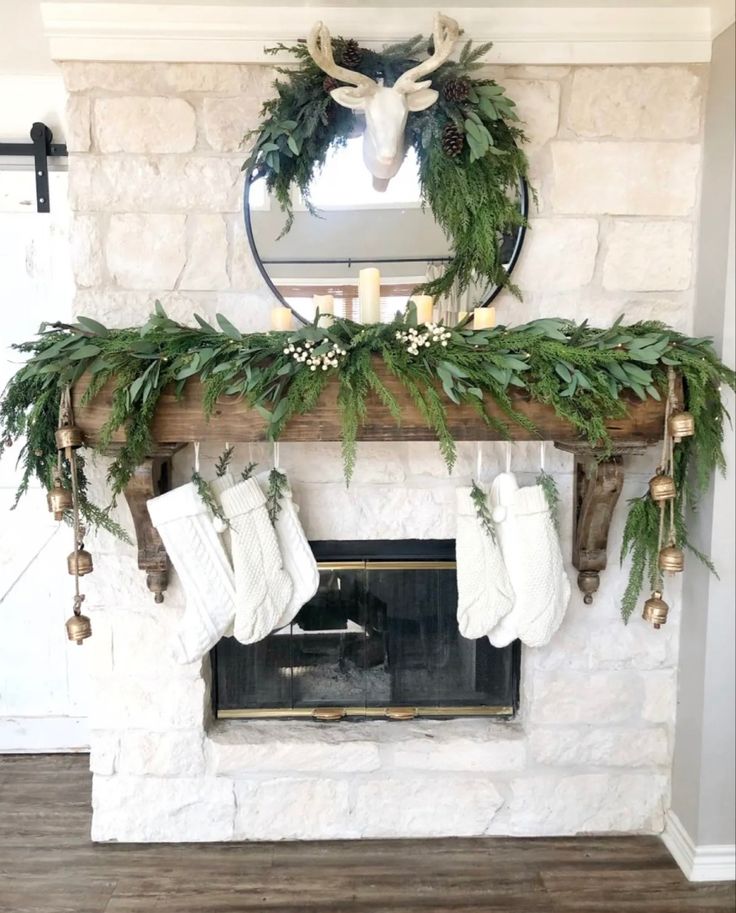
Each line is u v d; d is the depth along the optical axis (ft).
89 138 5.58
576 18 5.51
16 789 7.01
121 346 4.82
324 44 4.90
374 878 5.79
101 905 5.49
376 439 4.99
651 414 5.06
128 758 6.11
